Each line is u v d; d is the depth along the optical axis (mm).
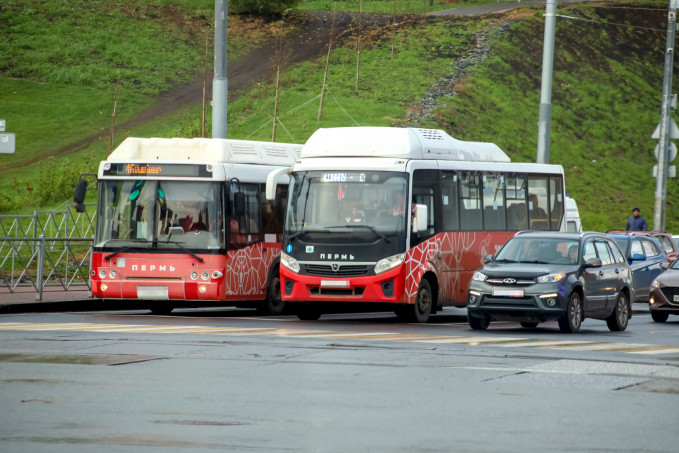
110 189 57062
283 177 61969
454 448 20188
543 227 64750
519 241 51906
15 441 20312
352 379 29953
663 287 60875
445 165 56875
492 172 60812
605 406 25734
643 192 167000
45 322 49719
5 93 173500
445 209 56688
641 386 29312
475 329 50375
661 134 94000
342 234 53469
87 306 61688
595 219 151500
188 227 55938
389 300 52719
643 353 38938
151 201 56375
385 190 53719
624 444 20859
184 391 27109
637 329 54625
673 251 83188
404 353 37031
